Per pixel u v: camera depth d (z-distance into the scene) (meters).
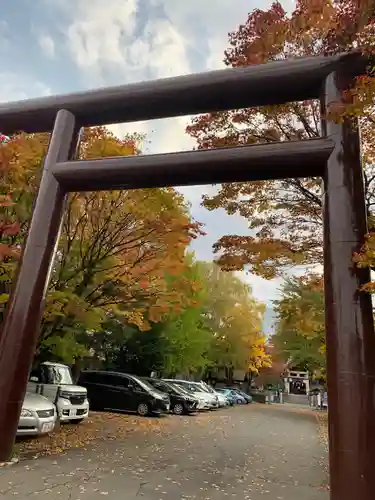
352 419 5.05
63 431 10.82
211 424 15.70
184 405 18.73
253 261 8.34
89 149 9.84
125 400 16.27
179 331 22.61
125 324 20.00
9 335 7.30
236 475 7.46
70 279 10.37
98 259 10.24
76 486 6.06
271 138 8.01
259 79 7.18
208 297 31.64
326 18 5.73
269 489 6.65
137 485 6.36
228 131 8.13
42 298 7.65
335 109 5.76
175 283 11.42
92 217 10.11
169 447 9.91
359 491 4.79
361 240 5.79
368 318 5.46
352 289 5.55
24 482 6.05
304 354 27.02
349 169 6.22
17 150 8.71
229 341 34.66
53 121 8.95
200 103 7.81
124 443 9.98
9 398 7.04
